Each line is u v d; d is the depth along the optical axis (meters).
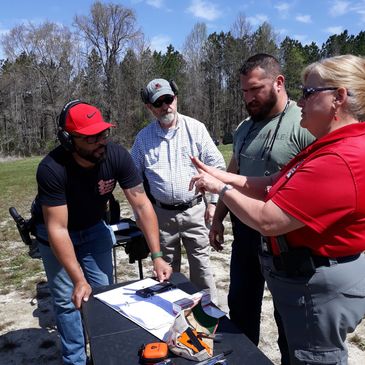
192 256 3.29
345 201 1.50
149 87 3.07
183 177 3.14
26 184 13.18
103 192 2.48
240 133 2.66
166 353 1.50
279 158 2.35
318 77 1.58
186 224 3.21
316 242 1.61
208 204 3.21
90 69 39.78
